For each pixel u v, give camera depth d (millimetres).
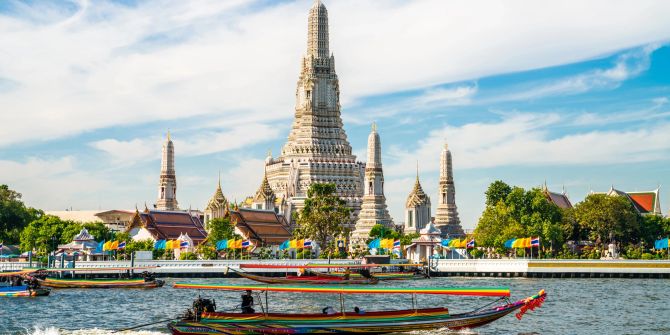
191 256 188875
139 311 95438
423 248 199375
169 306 101000
